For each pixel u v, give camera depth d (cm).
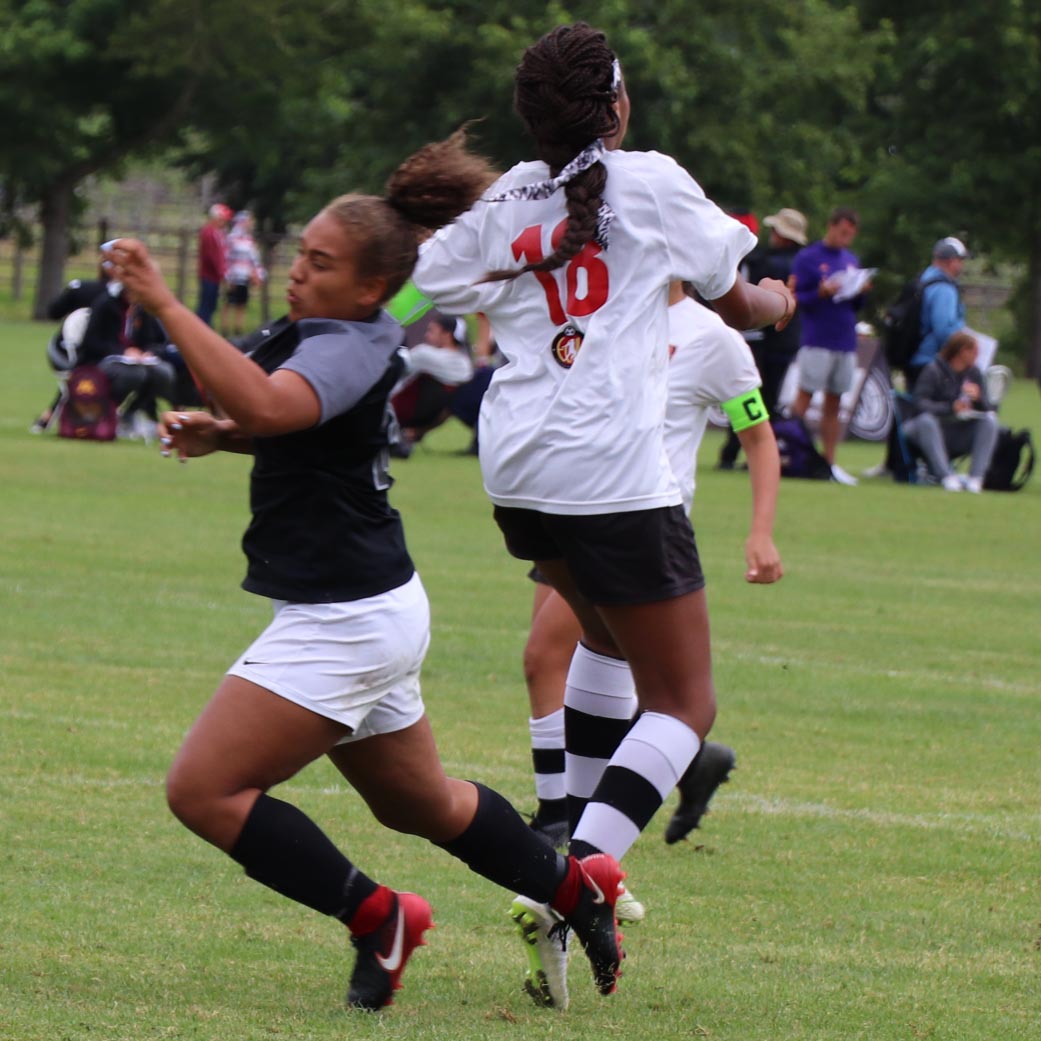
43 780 2148
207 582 3666
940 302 6425
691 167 13262
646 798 1488
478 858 1429
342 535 1349
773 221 6488
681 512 1503
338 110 15475
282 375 1295
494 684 2858
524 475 1487
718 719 2702
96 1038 1313
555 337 1482
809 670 3091
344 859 1390
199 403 6419
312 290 1376
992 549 4781
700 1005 1481
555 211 1479
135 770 2220
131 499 4953
